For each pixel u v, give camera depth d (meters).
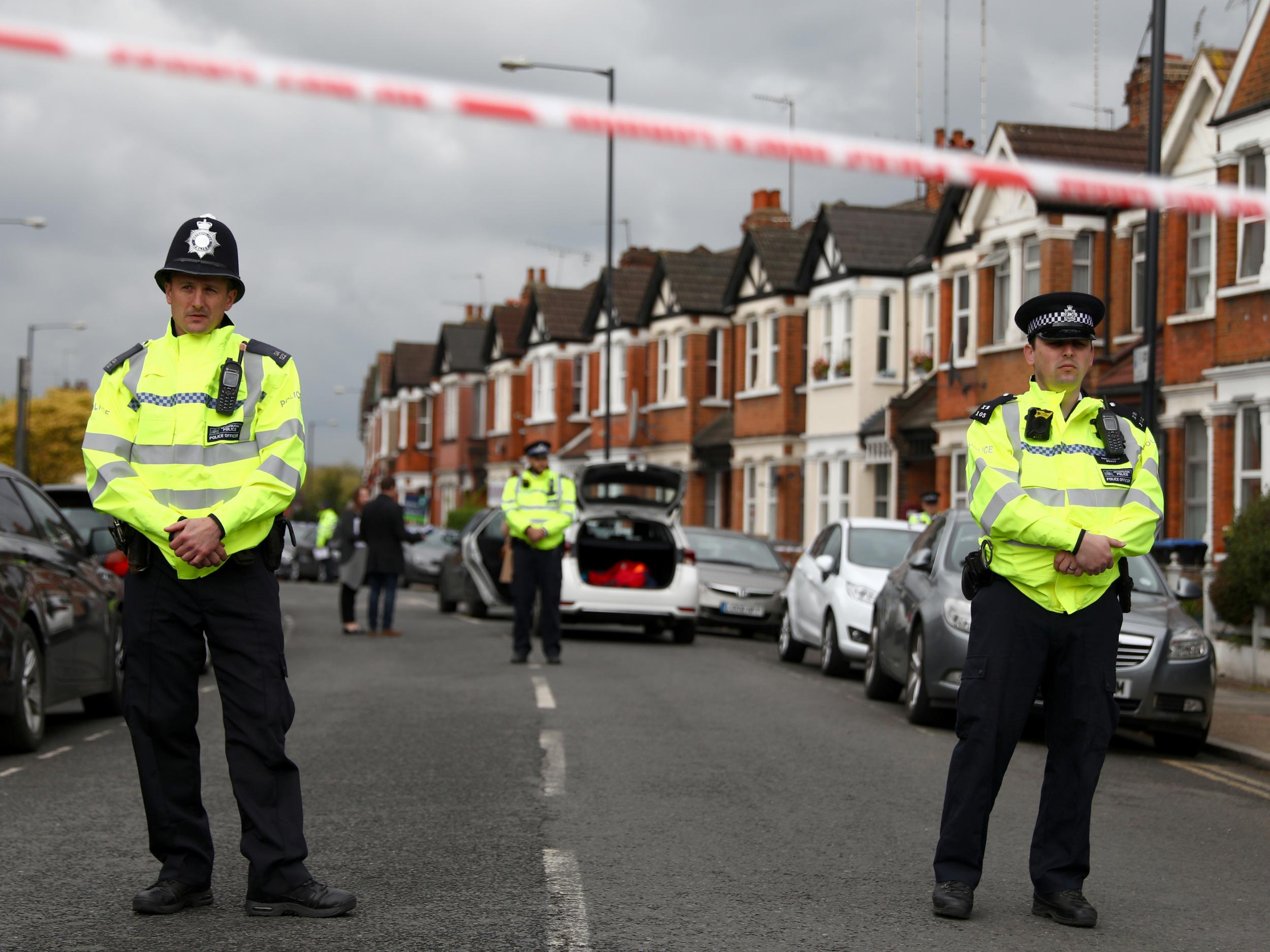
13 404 104.31
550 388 71.19
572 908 7.41
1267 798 12.05
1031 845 7.73
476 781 11.19
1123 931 7.36
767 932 7.05
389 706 15.87
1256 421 27.48
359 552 27.31
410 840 9.07
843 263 45.09
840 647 21.05
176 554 6.72
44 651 13.12
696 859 8.70
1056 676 7.69
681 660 22.70
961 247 38.91
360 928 6.93
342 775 11.41
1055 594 7.55
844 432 45.00
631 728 14.41
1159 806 11.37
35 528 13.83
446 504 92.75
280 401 7.19
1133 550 7.60
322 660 21.88
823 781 11.66
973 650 7.72
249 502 6.85
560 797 10.62
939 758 13.17
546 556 21.06
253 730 7.07
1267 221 27.00
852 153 3.67
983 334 36.59
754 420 50.38
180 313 7.12
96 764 12.06
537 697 16.75
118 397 7.11
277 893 7.11
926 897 7.93
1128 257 33.84
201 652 7.18
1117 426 7.83
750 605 30.16
